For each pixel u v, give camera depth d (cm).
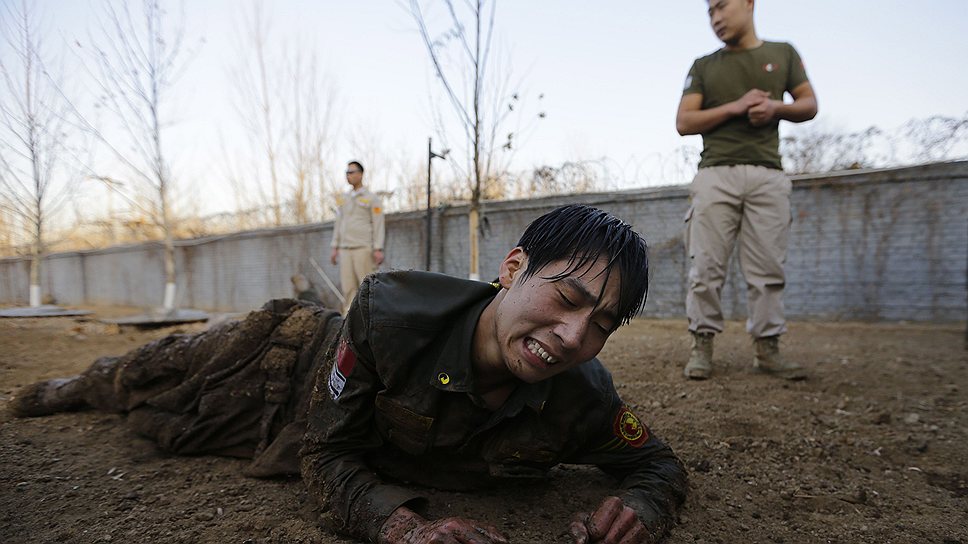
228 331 197
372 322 133
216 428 187
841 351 457
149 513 153
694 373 312
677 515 155
